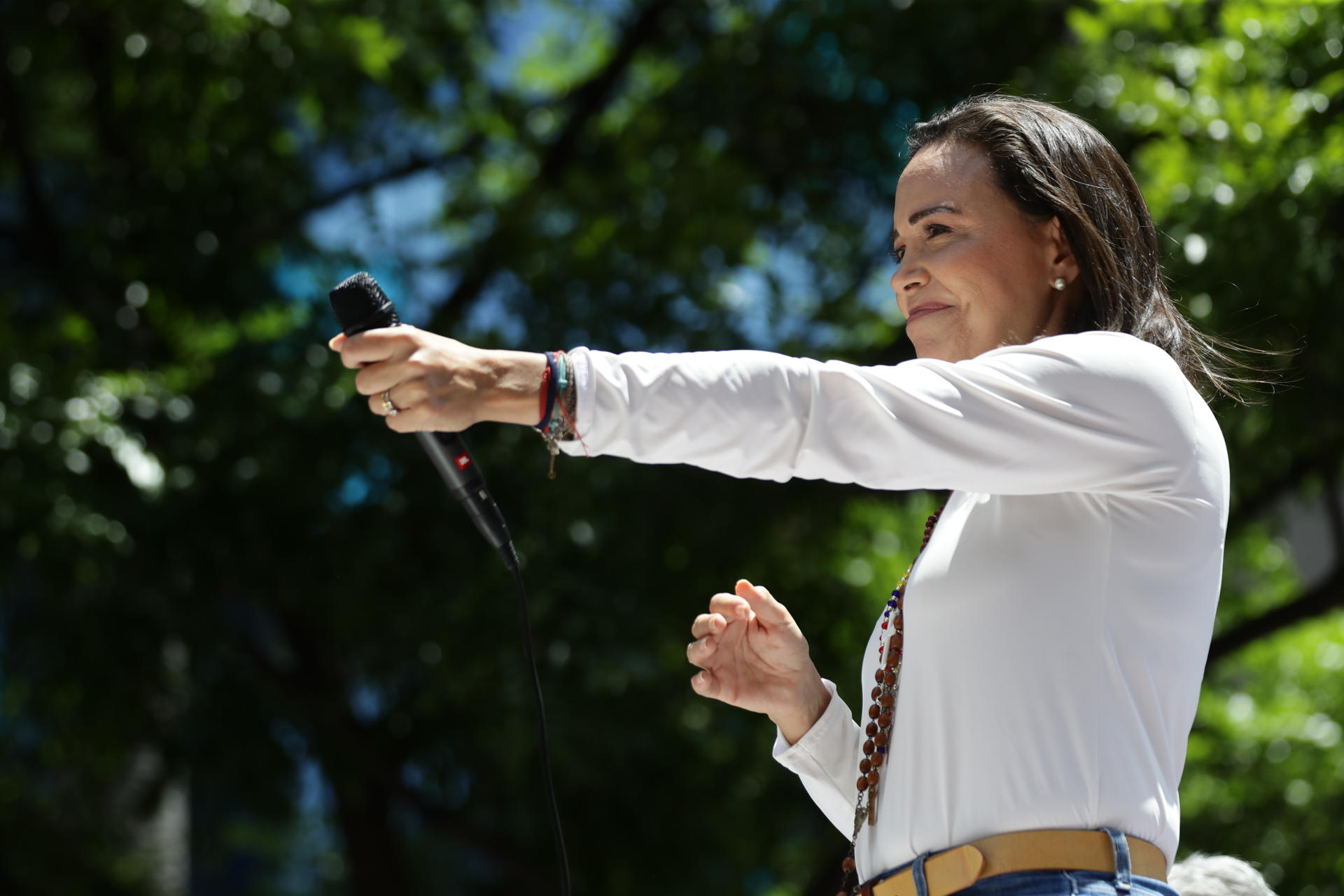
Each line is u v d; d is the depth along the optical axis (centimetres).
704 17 1659
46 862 1650
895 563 1652
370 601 1319
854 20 1484
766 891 1667
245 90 1462
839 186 1580
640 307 1459
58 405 1207
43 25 1497
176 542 1282
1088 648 299
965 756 304
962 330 341
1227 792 1470
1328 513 1291
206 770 1564
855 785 374
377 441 1348
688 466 1387
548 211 1550
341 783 1552
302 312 1555
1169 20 1170
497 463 1335
